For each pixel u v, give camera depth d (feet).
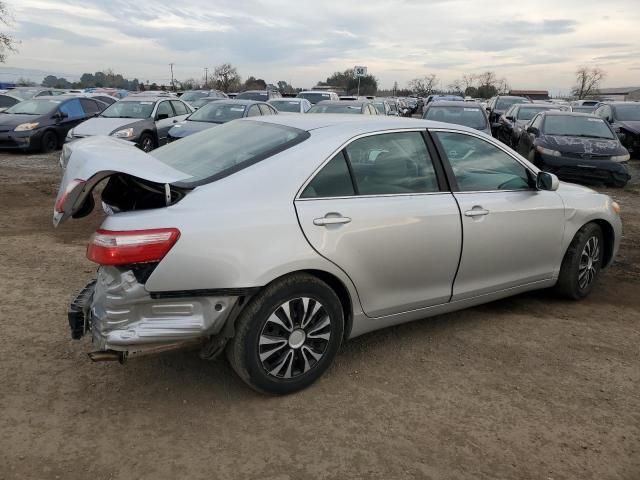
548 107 53.98
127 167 9.87
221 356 12.26
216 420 9.96
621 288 17.62
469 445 9.47
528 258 14.30
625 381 11.76
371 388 11.19
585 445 9.57
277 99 53.93
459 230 12.56
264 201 10.20
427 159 12.66
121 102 47.50
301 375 10.80
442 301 12.84
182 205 9.68
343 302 11.48
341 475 8.65
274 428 9.78
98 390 10.75
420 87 252.21
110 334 9.31
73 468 8.56
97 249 9.17
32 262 17.98
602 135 38.58
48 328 13.17
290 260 10.12
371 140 11.89
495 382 11.56
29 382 10.89
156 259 9.16
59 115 49.11
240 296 9.79
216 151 11.69
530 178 14.52
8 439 9.16
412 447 9.38
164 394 10.71
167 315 9.52
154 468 8.66
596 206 15.78
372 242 11.22
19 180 33.27
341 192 11.16
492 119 69.72
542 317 15.05
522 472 8.86
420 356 12.61
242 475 8.58
